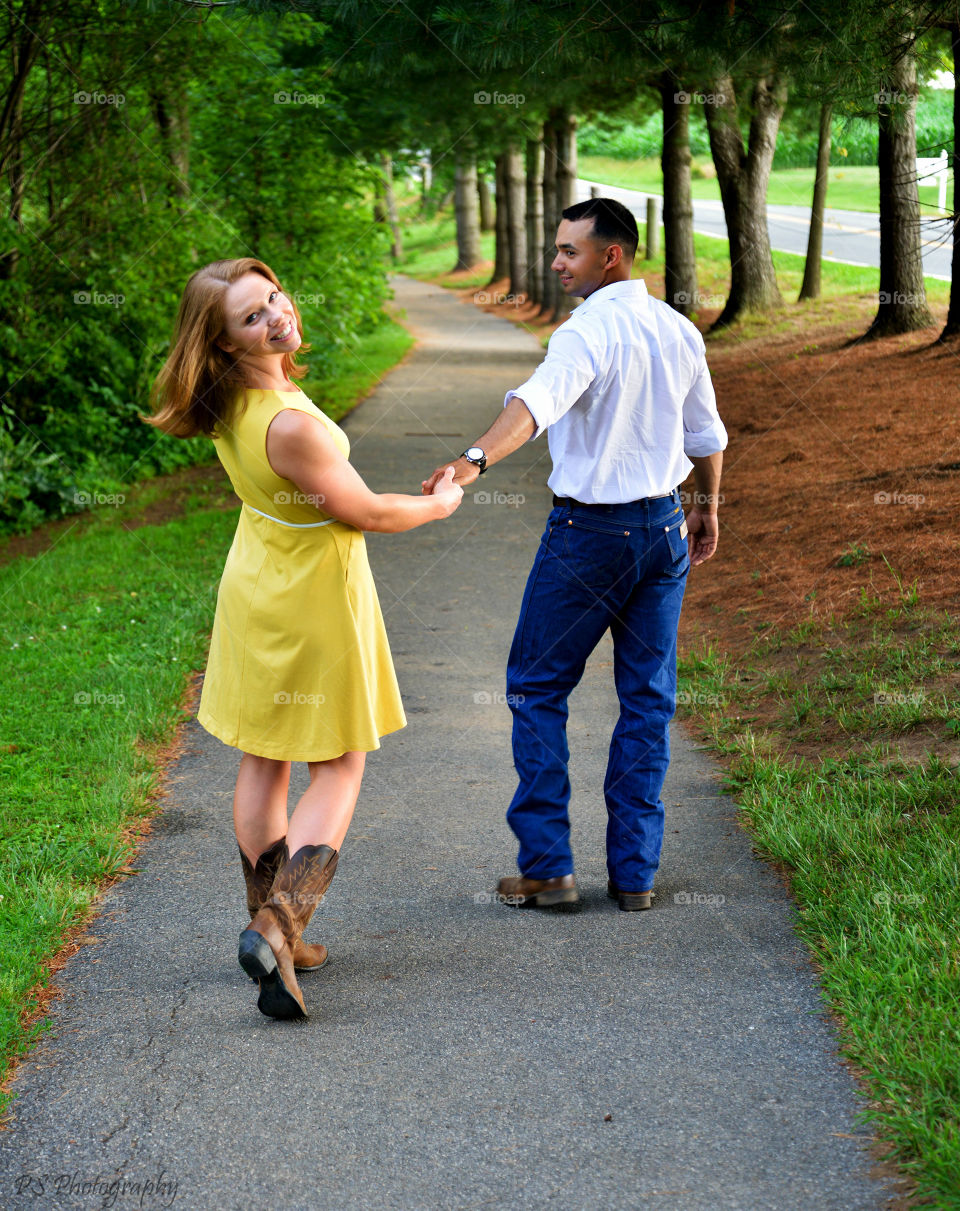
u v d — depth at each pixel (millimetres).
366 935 3115
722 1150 2184
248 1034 2641
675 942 3012
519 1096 2377
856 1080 2377
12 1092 2430
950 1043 2334
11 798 4078
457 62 8727
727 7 7152
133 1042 2615
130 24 10773
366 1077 2459
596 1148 2205
